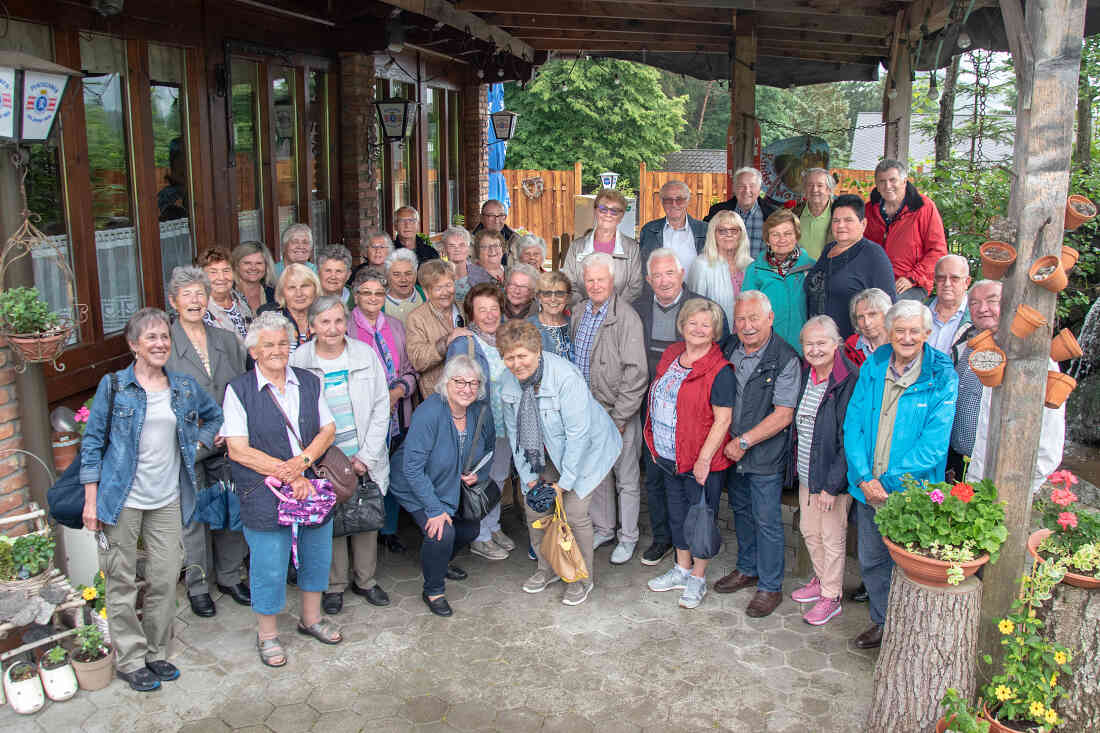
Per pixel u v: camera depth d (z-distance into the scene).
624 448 5.47
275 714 4.05
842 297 5.24
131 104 5.87
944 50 8.18
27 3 4.91
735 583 5.24
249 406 4.25
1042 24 3.48
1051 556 3.83
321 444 4.35
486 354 5.21
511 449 5.50
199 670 4.38
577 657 4.53
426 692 4.22
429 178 11.59
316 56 8.25
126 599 4.16
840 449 4.50
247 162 7.41
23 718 3.99
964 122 12.95
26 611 4.01
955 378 4.11
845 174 14.82
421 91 10.89
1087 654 3.62
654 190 19.39
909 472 4.14
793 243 5.41
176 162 6.46
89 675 4.16
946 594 3.64
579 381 4.84
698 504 4.91
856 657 4.54
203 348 4.75
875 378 4.26
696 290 5.82
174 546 4.25
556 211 20.22
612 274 5.23
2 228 4.15
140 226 6.04
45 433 4.46
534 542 5.21
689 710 4.10
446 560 4.89
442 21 8.39
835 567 4.80
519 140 27.98
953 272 4.91
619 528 6.15
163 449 4.12
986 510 3.65
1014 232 3.66
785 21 9.20
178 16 6.25
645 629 4.81
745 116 9.29
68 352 5.34
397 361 5.36
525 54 11.92
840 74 11.91
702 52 11.81
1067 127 3.52
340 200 8.92
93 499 3.99
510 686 4.28
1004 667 3.68
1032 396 3.71
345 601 5.11
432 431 4.71
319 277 5.55
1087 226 10.15
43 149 5.19
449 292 5.37
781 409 4.71
